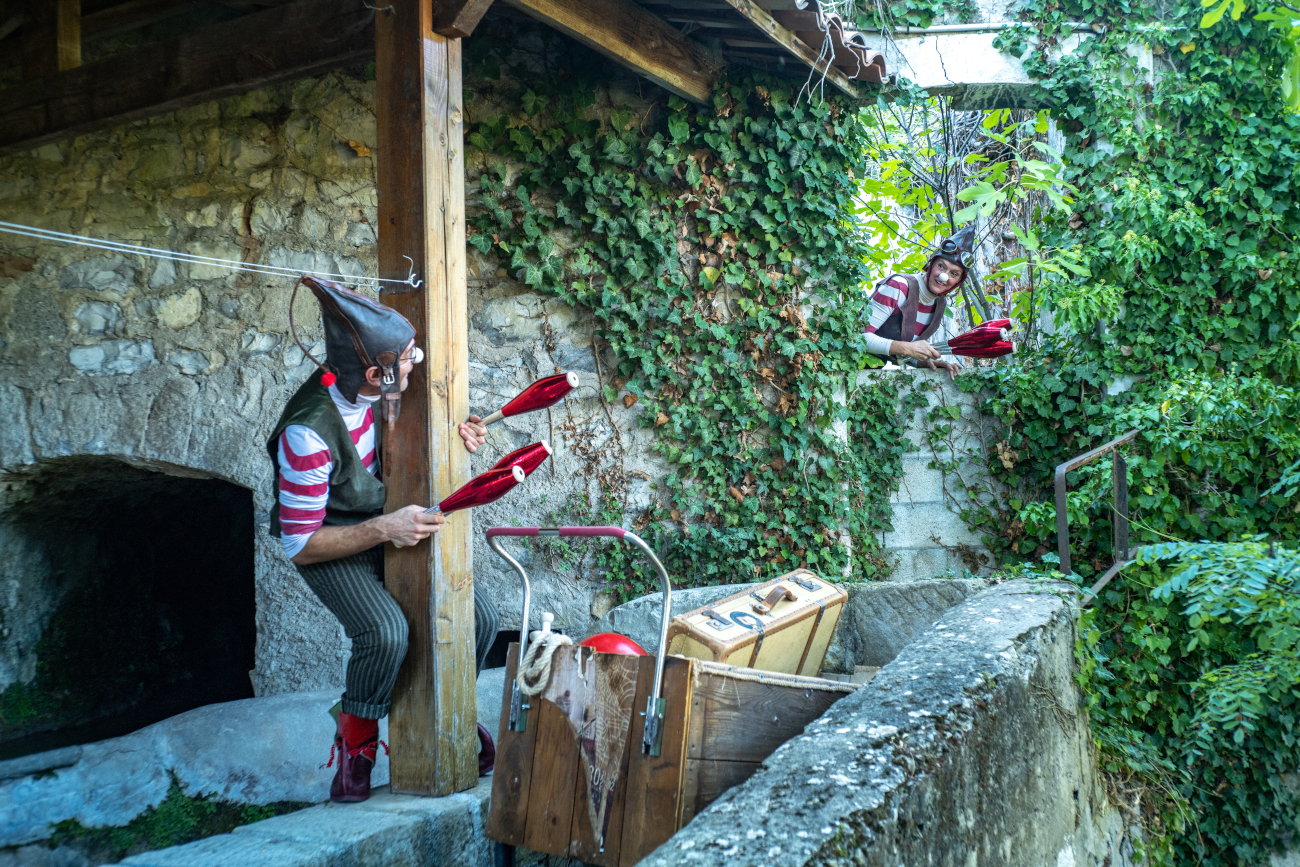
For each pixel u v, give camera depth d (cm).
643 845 220
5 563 526
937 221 843
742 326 579
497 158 548
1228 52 657
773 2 484
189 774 328
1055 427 643
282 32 375
